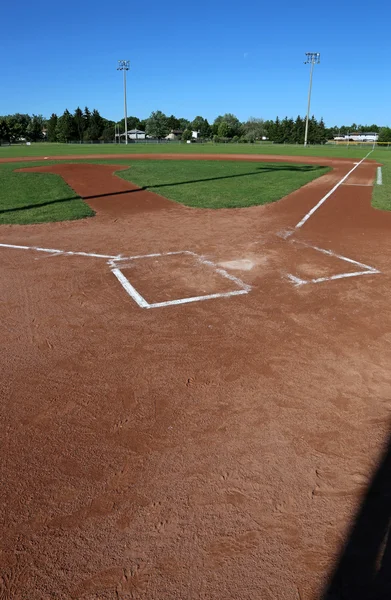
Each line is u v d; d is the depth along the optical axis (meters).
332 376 4.11
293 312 5.43
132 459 3.11
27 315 5.30
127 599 2.20
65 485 2.89
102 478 2.95
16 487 2.87
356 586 2.28
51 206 12.61
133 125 148.12
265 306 5.59
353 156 43.19
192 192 15.61
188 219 11.05
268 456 3.15
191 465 3.06
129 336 4.80
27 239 8.89
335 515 2.69
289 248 8.27
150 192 15.65
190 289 6.14
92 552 2.45
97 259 7.53
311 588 2.27
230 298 5.84
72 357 4.38
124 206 12.95
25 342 4.66
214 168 25.88
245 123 127.50
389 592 2.25
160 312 5.39
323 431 3.41
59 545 2.48
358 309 5.54
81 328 4.97
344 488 2.89
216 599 2.21
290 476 2.98
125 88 76.31
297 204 13.31
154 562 2.39
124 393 3.83
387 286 6.34
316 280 6.54
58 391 3.85
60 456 3.14
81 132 105.38
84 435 3.34
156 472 3.00
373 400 3.78
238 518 2.66
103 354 4.43
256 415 3.57
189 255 7.78
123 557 2.42
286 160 35.31
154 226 10.21
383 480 2.95
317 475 2.99
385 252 8.08
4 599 2.19
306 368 4.22
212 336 4.81
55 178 19.72
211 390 3.88
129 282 6.40
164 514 2.69
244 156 40.66
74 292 6.02
